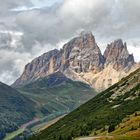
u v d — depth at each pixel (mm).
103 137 142125
